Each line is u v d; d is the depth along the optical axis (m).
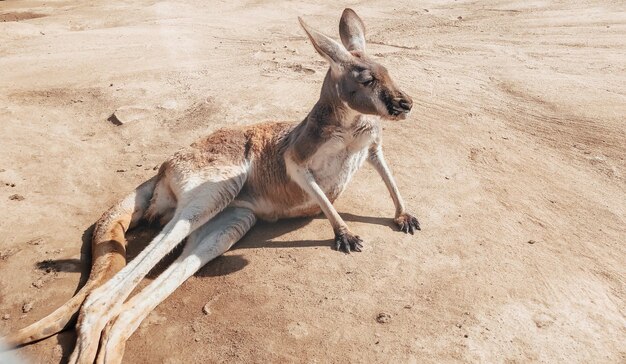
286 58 2.61
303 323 1.11
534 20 3.17
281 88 2.20
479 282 1.20
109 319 1.08
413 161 1.70
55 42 2.95
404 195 1.53
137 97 2.19
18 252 1.35
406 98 1.22
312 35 1.24
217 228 1.34
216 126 1.94
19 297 1.22
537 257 1.28
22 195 1.58
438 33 3.05
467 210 1.46
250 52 2.73
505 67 2.44
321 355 1.04
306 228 1.42
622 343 1.04
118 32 3.11
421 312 1.12
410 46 2.79
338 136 1.30
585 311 1.12
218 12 3.64
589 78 2.28
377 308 1.14
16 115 2.06
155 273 1.30
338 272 1.24
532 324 1.08
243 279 1.25
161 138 1.90
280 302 1.17
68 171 1.70
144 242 1.39
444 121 1.95
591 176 1.62
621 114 1.95
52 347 1.07
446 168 1.66
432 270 1.24
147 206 1.44
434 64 2.49
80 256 1.34
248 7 3.71
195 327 1.12
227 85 2.27
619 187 1.57
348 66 1.24
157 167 1.71
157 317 1.16
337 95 1.25
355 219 1.44
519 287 1.18
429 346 1.04
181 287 1.24
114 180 1.66
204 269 1.29
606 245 1.33
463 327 1.08
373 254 1.29
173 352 1.07
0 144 1.84
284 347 1.06
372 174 1.64
